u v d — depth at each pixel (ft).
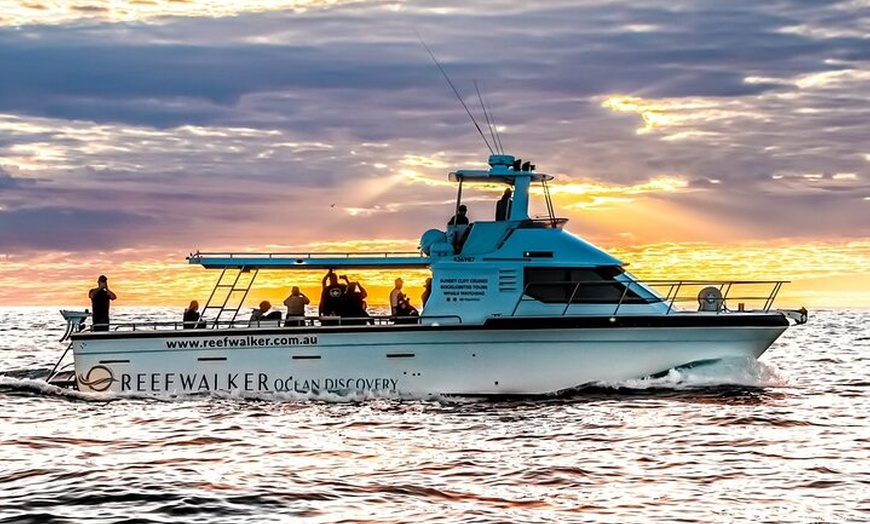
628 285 71.67
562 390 69.82
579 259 71.67
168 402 69.56
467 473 46.83
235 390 70.18
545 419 61.93
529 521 37.86
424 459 50.31
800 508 39.99
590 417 62.49
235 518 38.40
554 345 69.67
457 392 69.51
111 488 43.21
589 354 69.87
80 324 72.02
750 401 68.54
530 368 69.62
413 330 69.51
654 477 46.06
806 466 48.67
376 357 69.82
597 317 69.26
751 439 55.88
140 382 70.59
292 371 69.87
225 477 45.80
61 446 54.54
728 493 42.73
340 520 38.04
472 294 71.46
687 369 71.05
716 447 53.57
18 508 39.88
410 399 69.51
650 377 70.54
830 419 63.41
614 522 37.81
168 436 57.36
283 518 38.32
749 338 70.95
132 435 57.77
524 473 46.83
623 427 59.16
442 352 69.62
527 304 71.00
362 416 63.67
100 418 63.62
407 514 38.86
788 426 60.18
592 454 51.60
